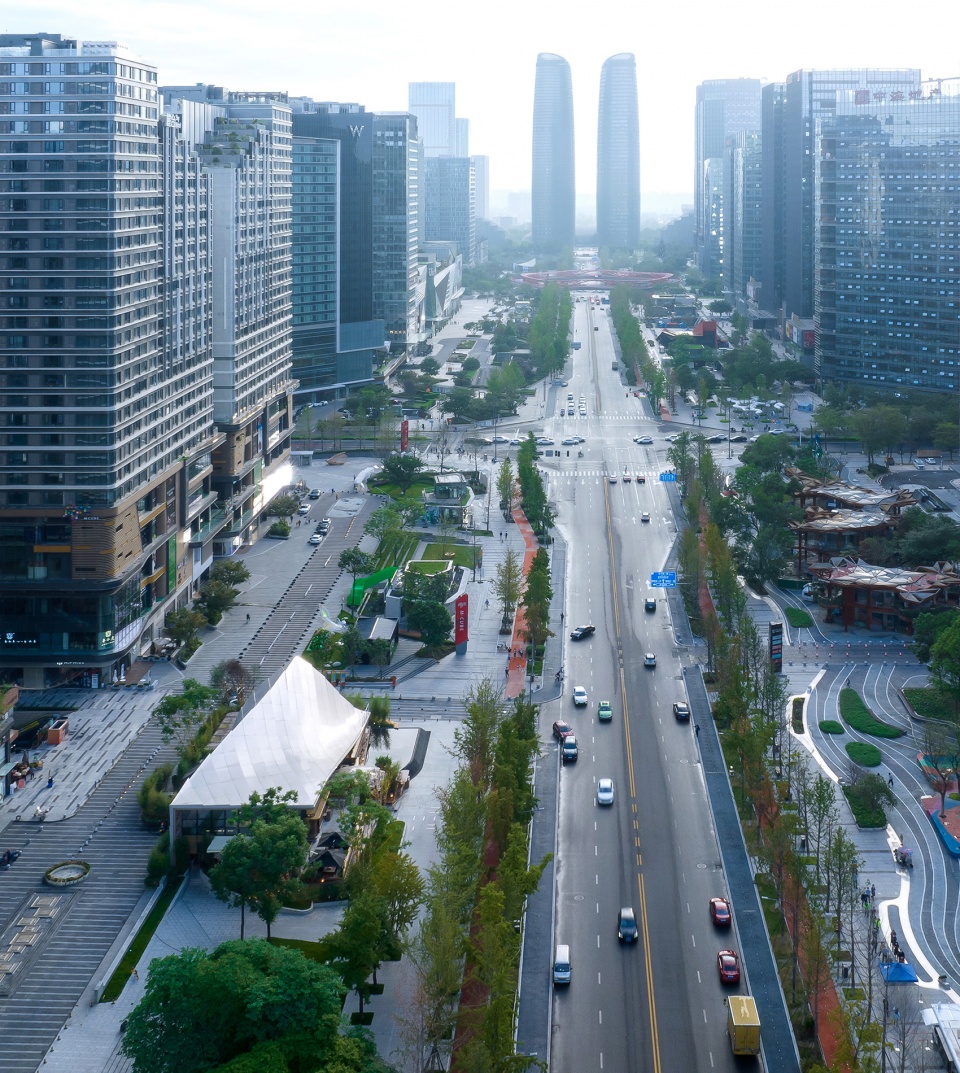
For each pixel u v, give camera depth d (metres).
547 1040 189.75
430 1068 181.38
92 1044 190.38
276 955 180.25
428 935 185.88
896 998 196.38
